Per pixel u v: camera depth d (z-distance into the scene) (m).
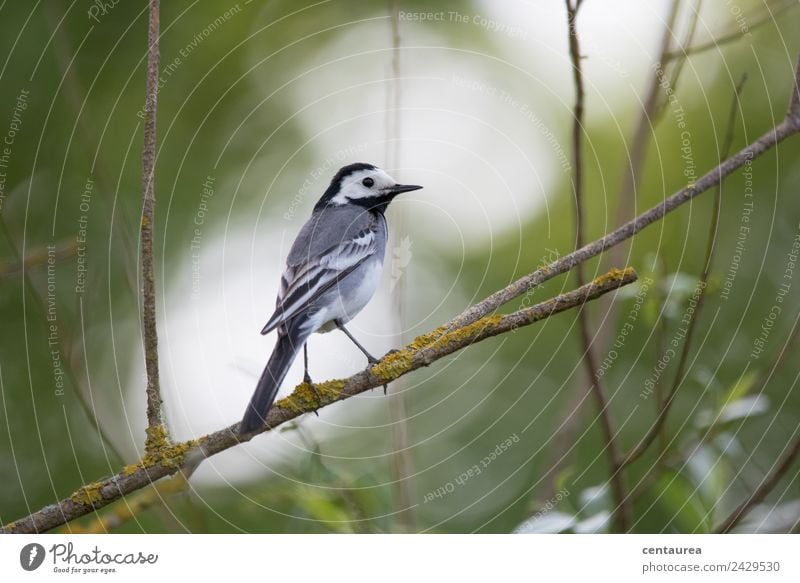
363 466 10.12
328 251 9.84
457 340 7.39
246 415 7.28
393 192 10.91
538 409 12.70
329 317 9.63
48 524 6.66
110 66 12.75
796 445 7.15
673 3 9.06
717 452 7.38
